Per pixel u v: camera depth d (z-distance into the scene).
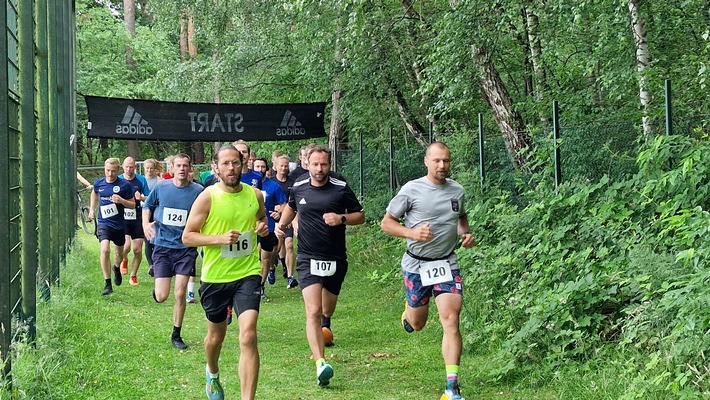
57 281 9.86
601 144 7.91
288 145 23.59
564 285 6.00
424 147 15.34
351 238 13.68
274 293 10.59
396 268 9.90
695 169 5.99
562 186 7.57
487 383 5.73
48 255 8.72
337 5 11.62
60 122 12.18
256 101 22.94
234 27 20.88
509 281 7.25
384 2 13.63
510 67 13.45
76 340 7.05
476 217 8.42
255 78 21.83
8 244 5.22
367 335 7.64
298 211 6.36
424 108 15.98
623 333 5.50
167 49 34.84
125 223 11.03
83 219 18.41
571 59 12.07
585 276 6.09
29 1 6.69
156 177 11.36
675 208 5.82
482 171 9.82
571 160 8.09
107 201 10.50
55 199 9.99
